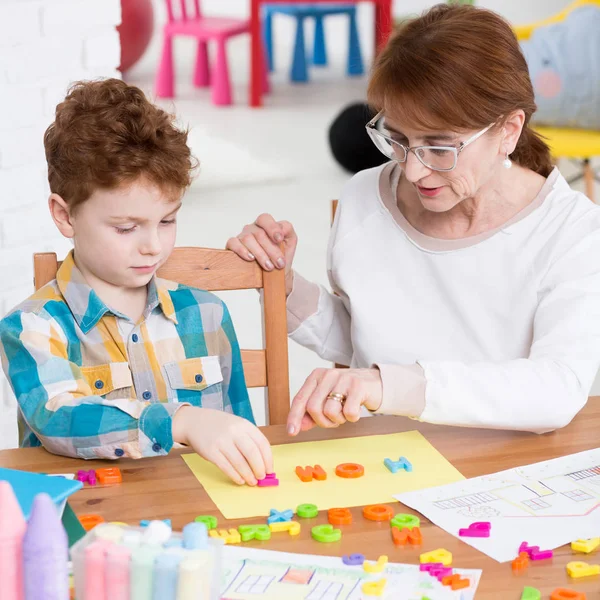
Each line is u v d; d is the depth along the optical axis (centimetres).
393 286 169
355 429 140
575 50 436
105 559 85
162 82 702
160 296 154
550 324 150
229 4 957
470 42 138
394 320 168
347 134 537
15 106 219
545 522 112
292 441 136
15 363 138
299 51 773
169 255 157
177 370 154
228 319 163
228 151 579
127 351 151
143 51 688
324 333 179
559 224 158
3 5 211
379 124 151
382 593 97
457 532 110
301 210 481
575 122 435
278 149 588
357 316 169
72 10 223
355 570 102
